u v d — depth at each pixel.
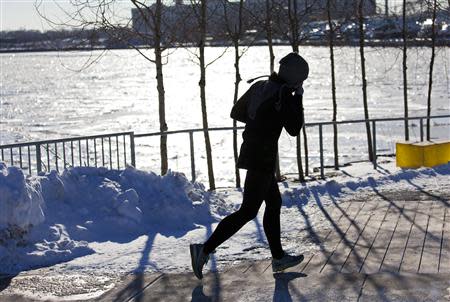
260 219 8.30
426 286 5.80
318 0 16.56
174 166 36.03
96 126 64.31
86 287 6.20
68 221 7.78
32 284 6.32
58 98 108.38
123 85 146.50
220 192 11.05
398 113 62.38
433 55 20.83
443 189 9.73
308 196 9.48
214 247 6.17
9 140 54.00
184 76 179.50
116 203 8.08
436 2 19.61
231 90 114.31
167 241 7.61
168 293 5.98
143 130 59.50
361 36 19.22
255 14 15.19
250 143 6.03
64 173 8.38
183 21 13.17
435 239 7.20
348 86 108.50
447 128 44.25
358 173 12.77
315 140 43.78
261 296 5.79
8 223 6.98
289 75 5.91
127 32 12.45
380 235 7.46
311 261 6.68
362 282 5.99
